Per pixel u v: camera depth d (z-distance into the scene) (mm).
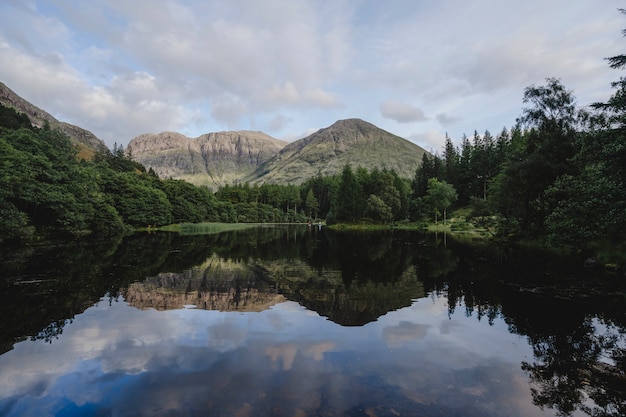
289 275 19625
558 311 12453
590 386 7152
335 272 20672
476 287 16422
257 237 52406
